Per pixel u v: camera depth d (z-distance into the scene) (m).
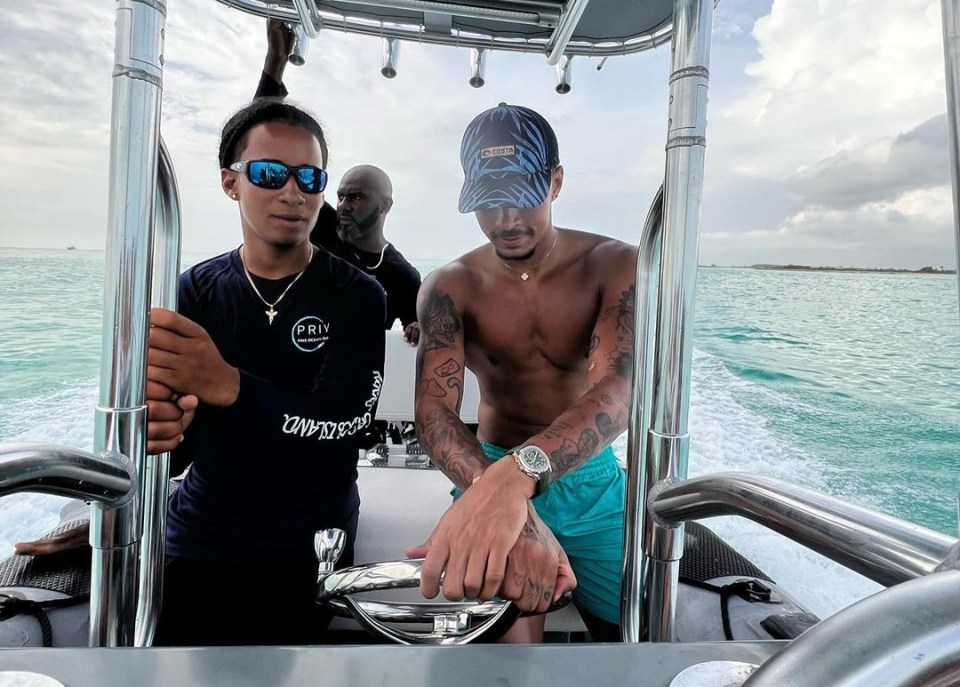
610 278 1.41
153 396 0.86
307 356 1.42
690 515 0.51
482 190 1.36
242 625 1.08
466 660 0.29
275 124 1.42
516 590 0.66
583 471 1.29
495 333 1.52
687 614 0.93
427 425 1.24
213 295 1.46
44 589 0.96
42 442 0.41
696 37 0.55
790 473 3.34
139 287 0.49
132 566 0.51
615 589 1.23
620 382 1.22
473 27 1.18
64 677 0.27
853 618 0.19
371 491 1.48
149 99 0.48
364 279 1.44
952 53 0.24
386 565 0.60
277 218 1.40
